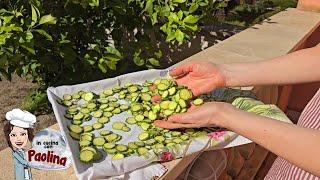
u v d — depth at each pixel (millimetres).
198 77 1755
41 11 3072
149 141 1529
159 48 4316
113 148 1478
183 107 1640
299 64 1613
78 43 3621
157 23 3723
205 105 1469
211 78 1712
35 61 3418
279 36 3229
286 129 1129
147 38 3801
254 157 2832
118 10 3375
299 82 1619
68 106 1740
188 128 1588
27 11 3064
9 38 2783
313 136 1082
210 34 4492
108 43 3789
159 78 1957
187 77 1797
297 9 4066
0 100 4363
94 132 1586
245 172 2695
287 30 3410
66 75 3699
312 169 1050
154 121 1653
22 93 4535
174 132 1587
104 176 1357
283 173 1486
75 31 3559
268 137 1150
